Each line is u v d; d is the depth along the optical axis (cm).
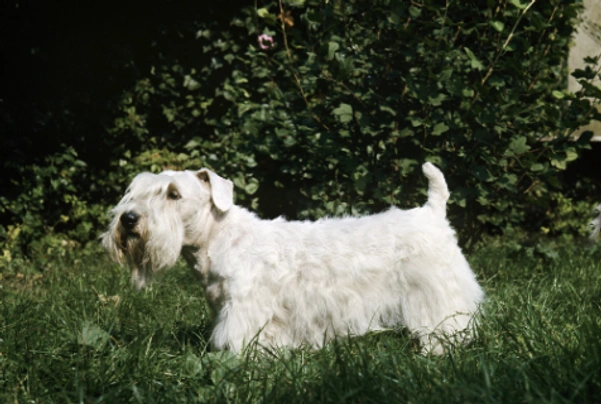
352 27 244
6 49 332
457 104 238
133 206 175
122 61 355
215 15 355
